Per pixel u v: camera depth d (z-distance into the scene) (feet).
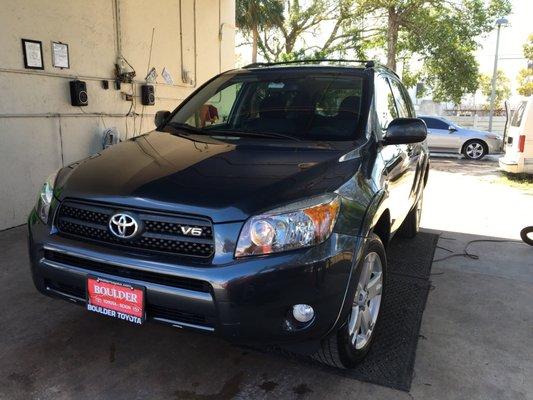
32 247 7.97
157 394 7.77
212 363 8.66
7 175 16.11
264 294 6.62
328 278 6.88
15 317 10.09
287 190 7.11
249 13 69.67
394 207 10.56
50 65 17.29
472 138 45.93
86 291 7.38
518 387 8.23
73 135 18.66
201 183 7.30
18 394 7.64
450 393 8.00
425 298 11.63
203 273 6.57
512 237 17.76
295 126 10.03
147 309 7.05
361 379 8.27
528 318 10.90
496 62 69.05
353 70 11.33
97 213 7.41
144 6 21.74
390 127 9.68
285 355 8.84
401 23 60.75
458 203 24.23
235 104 11.17
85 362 8.58
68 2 17.72
